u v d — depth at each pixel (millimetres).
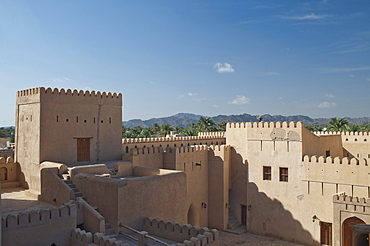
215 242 16797
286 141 30109
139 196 19078
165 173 22578
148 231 19016
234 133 34125
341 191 27094
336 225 25406
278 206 30359
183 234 17562
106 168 23000
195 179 31828
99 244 15297
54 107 24000
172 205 21453
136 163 26828
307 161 28875
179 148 29906
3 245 13914
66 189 19453
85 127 25812
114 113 28031
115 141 28016
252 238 30219
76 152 25234
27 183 24594
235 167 33906
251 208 31922
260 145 31609
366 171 25938
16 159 26234
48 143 23625
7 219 14094
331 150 36031
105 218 18469
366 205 24047
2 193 23359
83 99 25734
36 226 14992
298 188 29328
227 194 33062
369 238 24766
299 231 29047
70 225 16234
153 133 100250
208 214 33469
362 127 77625
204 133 47531
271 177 30906
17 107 26281
